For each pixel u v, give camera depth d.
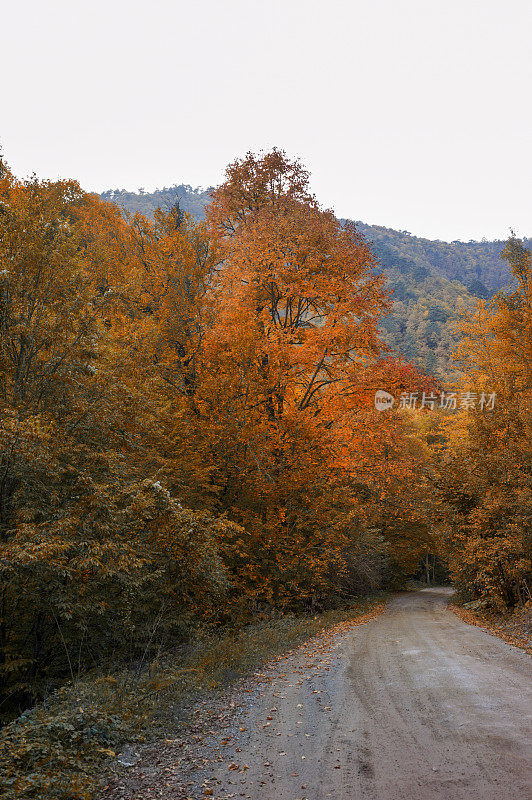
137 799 5.26
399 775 5.25
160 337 18.53
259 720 7.48
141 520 11.75
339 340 20.98
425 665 10.48
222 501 19.05
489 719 6.73
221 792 5.25
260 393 20.00
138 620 14.03
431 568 55.78
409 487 26.06
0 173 16.47
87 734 6.70
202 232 22.05
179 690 9.12
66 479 11.77
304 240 22.23
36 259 11.91
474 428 20.16
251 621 17.59
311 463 20.17
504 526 18.42
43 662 12.80
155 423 14.49
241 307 20.31
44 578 10.95
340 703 8.01
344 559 24.19
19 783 5.31
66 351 12.19
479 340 24.22
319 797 4.94
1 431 9.73
